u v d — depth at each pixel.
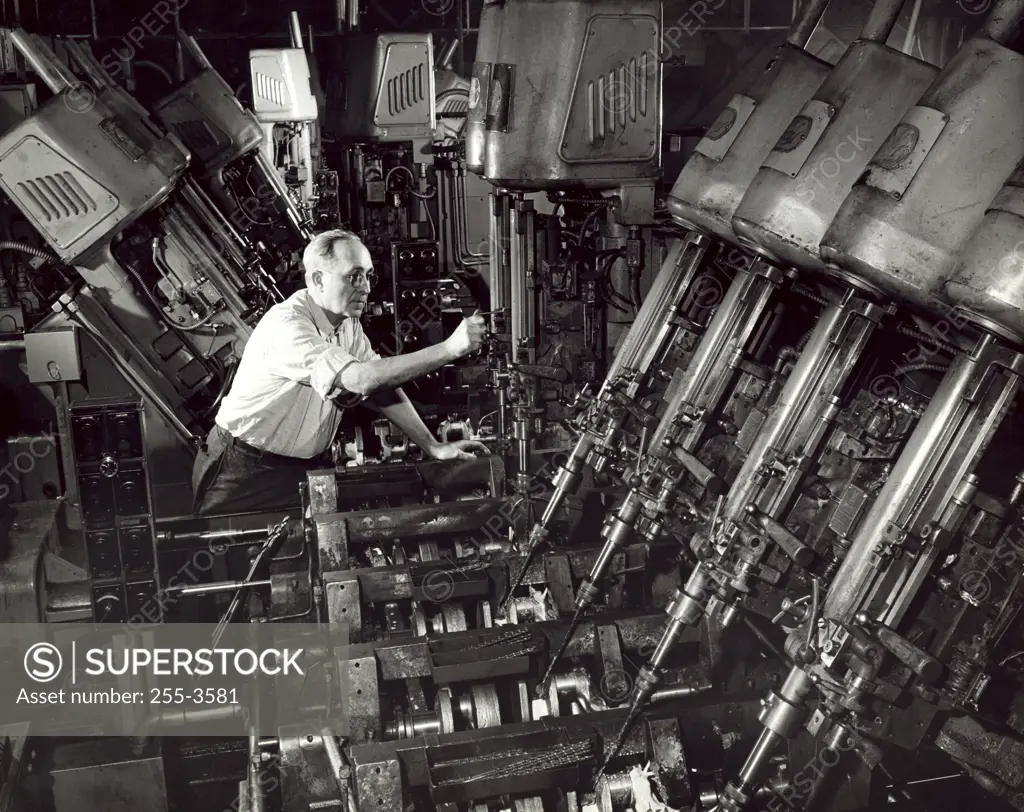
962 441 3.09
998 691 3.19
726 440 4.36
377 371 4.65
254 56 8.31
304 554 5.30
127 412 4.61
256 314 6.48
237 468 5.46
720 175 4.20
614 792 3.44
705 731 3.67
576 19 4.85
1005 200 2.75
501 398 5.66
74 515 6.18
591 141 4.99
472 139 5.25
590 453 4.56
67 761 4.29
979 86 2.93
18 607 4.86
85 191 5.88
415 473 5.29
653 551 4.61
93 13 8.46
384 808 3.29
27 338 5.82
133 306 6.29
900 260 2.98
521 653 3.88
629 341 4.71
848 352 3.62
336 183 8.03
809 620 3.31
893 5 3.53
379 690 3.88
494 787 3.34
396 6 10.19
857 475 3.66
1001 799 3.63
